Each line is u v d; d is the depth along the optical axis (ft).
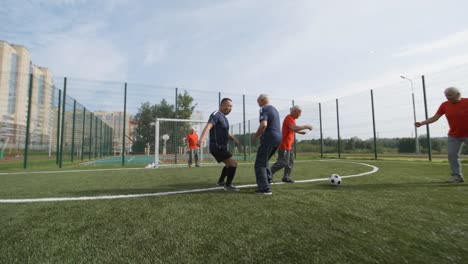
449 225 5.68
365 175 16.14
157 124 35.19
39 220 6.50
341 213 6.74
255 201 8.38
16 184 13.50
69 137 40.55
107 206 7.94
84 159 49.39
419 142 67.00
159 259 4.19
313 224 5.84
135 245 4.79
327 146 63.98
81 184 13.28
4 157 67.36
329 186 11.61
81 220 6.45
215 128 11.03
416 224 5.77
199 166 31.71
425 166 23.65
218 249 4.53
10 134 69.67
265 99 10.73
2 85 63.82
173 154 42.27
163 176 17.51
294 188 11.05
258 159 10.11
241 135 63.10
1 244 4.95
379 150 70.38
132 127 59.93
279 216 6.53
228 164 11.01
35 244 4.93
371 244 4.65
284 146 13.03
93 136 57.16
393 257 4.12
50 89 33.88
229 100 11.48
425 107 34.63
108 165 34.71
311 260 4.05
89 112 51.72
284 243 4.75
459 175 12.53
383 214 6.62
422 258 4.07
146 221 6.28
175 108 42.88
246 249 4.51
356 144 65.92
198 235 5.25
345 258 4.10
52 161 42.45
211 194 9.81
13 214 7.09
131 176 17.63
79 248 4.71
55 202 8.61
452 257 4.10
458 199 8.46
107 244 4.87
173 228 5.72
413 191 10.05
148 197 9.30
